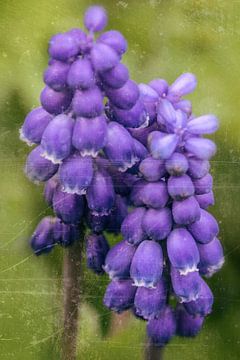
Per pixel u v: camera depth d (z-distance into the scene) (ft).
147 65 0.80
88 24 0.67
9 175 0.76
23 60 0.79
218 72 0.81
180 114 0.68
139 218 0.70
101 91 0.68
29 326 0.77
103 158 0.70
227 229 0.79
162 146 0.67
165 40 0.80
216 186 0.78
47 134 0.68
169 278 0.72
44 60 0.79
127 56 0.80
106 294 0.73
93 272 0.74
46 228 0.74
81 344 0.76
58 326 0.76
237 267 0.79
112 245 0.74
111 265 0.72
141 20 0.80
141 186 0.70
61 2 0.80
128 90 0.68
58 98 0.68
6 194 0.76
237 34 0.81
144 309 0.72
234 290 0.79
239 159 0.78
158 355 0.75
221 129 0.79
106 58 0.66
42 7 0.80
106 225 0.73
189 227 0.70
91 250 0.73
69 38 0.67
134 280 0.70
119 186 0.71
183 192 0.68
